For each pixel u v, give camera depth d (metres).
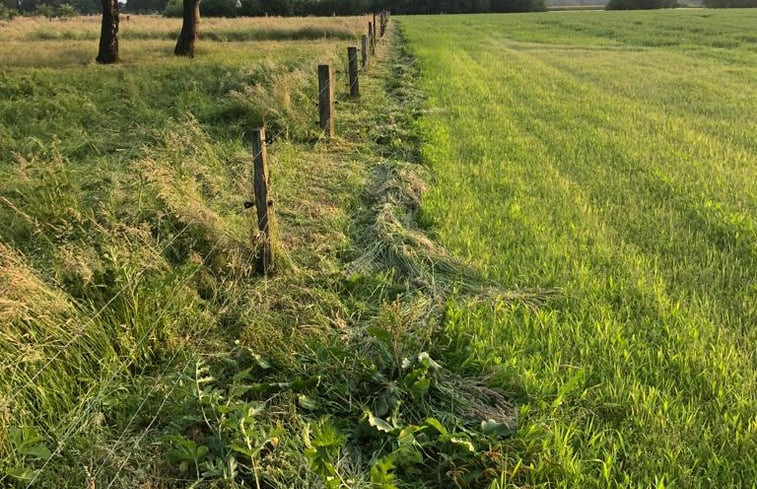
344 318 4.42
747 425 3.26
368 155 8.70
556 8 123.00
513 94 14.56
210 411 3.26
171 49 22.45
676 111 12.57
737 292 4.69
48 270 4.38
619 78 17.70
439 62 20.23
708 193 7.04
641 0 90.62
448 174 7.85
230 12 60.88
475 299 4.61
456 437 3.06
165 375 3.68
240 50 21.97
